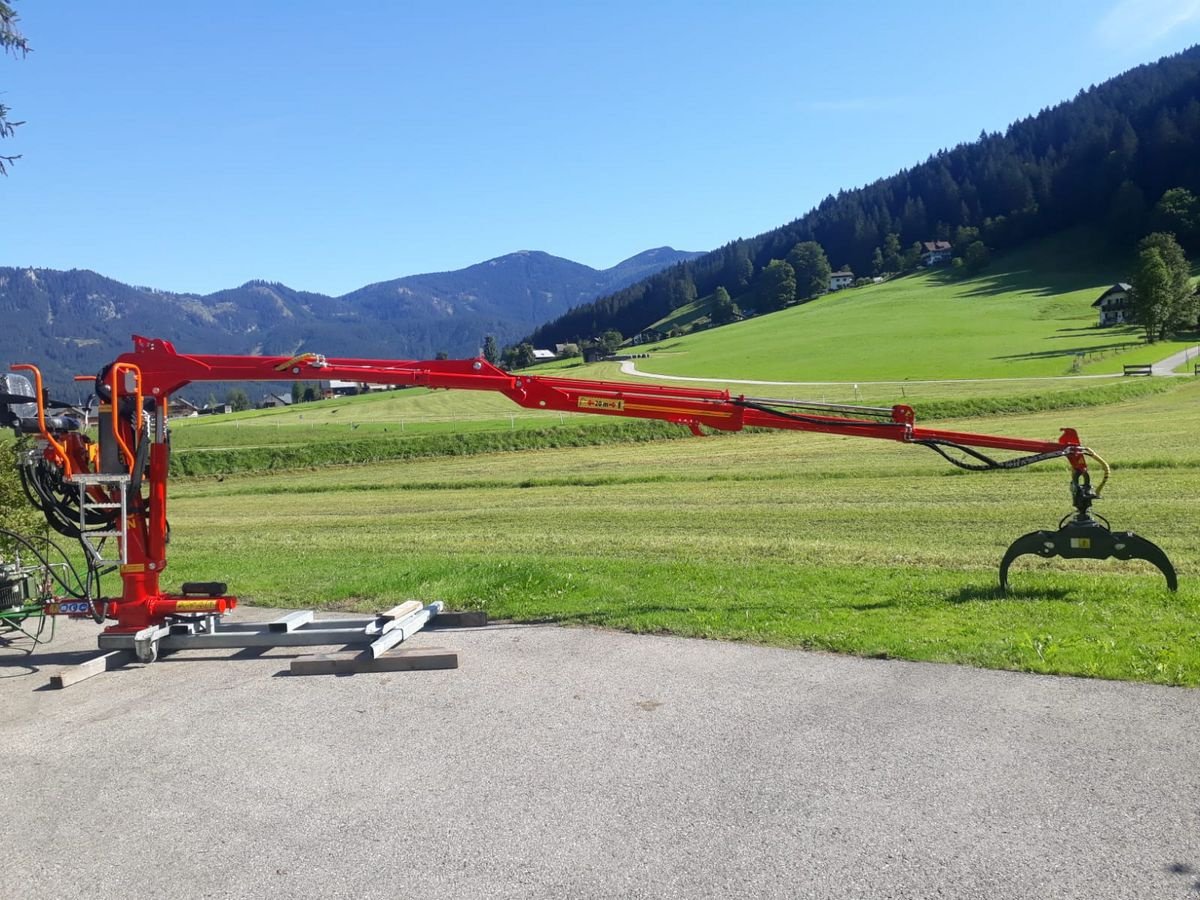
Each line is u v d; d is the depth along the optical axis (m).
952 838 3.94
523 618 8.14
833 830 4.05
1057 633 6.56
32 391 7.16
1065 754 4.68
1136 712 5.14
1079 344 88.06
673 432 44.25
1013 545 7.98
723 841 4.01
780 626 7.22
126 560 7.34
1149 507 16.03
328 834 4.26
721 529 16.70
